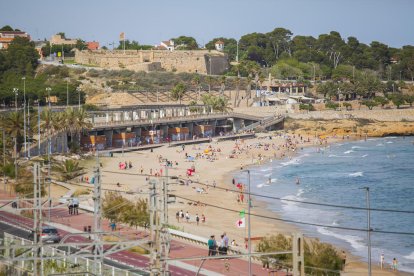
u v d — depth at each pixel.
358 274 139.25
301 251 68.81
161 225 81.25
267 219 193.38
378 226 187.12
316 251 131.50
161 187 85.62
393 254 158.50
